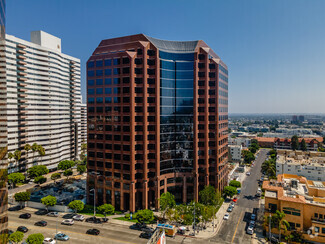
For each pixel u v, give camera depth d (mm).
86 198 102312
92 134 99188
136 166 93312
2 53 35875
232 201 107750
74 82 186125
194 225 76938
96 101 98250
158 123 95562
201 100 103125
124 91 92938
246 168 179500
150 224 83375
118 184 93812
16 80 137125
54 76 161250
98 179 97750
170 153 101312
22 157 138375
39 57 151750
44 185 128000
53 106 160375
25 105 142750
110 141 95312
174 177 102500
